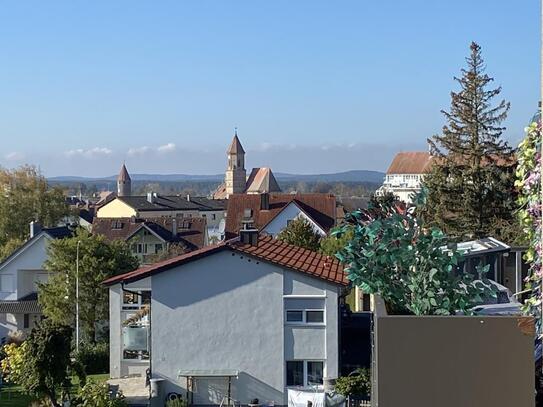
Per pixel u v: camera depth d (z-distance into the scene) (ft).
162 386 83.56
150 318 85.30
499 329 24.44
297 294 84.84
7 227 234.17
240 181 617.21
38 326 82.02
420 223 32.04
